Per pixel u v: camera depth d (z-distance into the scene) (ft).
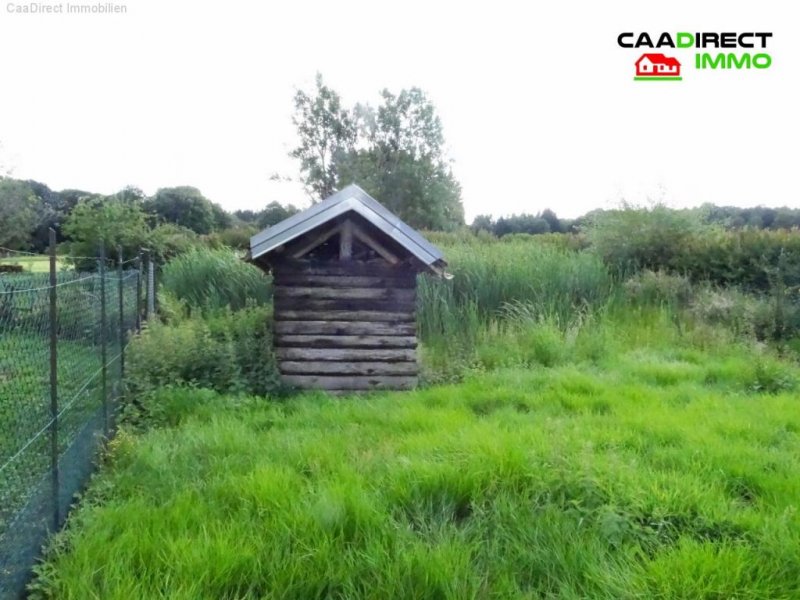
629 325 42.42
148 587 10.73
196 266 48.16
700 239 55.21
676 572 11.18
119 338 22.70
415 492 14.21
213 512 13.42
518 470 15.16
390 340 29.55
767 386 27.27
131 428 20.52
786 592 10.75
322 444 17.97
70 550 12.10
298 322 29.25
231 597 10.78
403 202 161.58
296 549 11.99
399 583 10.88
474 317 40.42
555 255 51.93
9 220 82.43
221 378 26.63
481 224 159.02
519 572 11.71
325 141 168.45
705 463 16.35
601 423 20.21
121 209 62.39
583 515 13.41
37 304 12.65
